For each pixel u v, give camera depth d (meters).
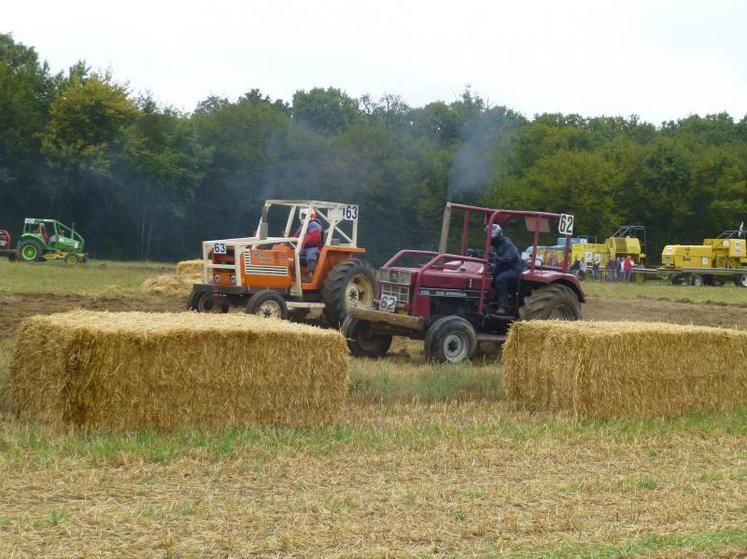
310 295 15.42
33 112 48.66
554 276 13.09
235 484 6.23
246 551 4.94
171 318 8.45
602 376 8.99
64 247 37.91
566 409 9.11
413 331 12.84
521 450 7.54
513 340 9.66
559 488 6.36
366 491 6.16
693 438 8.31
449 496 6.09
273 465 6.75
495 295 13.05
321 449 7.28
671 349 9.34
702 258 44.03
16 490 5.90
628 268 45.16
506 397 9.73
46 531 5.13
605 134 78.19
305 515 5.55
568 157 56.09
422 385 10.23
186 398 7.60
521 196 55.00
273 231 53.59
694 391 9.51
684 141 67.06
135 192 50.78
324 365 8.16
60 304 18.33
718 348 9.65
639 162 59.88
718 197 59.62
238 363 7.77
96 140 49.19
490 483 6.46
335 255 15.62
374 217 53.38
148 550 4.91
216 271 15.06
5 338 13.38
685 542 5.24
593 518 5.72
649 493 6.32
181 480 6.27
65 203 49.97
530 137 61.84
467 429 8.23
